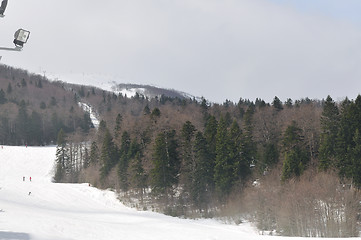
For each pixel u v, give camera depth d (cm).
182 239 3225
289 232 4512
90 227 3497
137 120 10150
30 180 8719
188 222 5247
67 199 6762
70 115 17325
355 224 4238
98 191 7444
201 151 6344
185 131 6981
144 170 7006
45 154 12106
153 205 6619
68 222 3597
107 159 8019
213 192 6369
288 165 5503
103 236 3153
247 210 5481
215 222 5594
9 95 19600
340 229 4284
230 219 5525
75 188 7619
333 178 4784
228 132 6681
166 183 6425
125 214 5481
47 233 2916
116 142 9019
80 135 12256
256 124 8706
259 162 6606
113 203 6856
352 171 4950
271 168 6334
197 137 6431
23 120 14925
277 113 9388
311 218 4406
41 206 5791
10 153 11869
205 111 11588
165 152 6631
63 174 9944
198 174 6316
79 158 11144
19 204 5241
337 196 4391
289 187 4938
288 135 6500
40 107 18112
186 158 6581
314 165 6050
